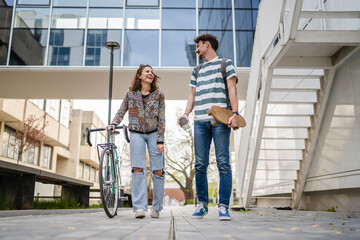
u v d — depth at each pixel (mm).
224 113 2850
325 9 5555
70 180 6465
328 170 5461
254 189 10953
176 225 2143
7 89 10906
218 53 9375
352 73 4660
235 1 9719
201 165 3080
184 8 9742
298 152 6746
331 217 4035
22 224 1949
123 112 3406
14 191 4863
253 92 6676
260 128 5840
